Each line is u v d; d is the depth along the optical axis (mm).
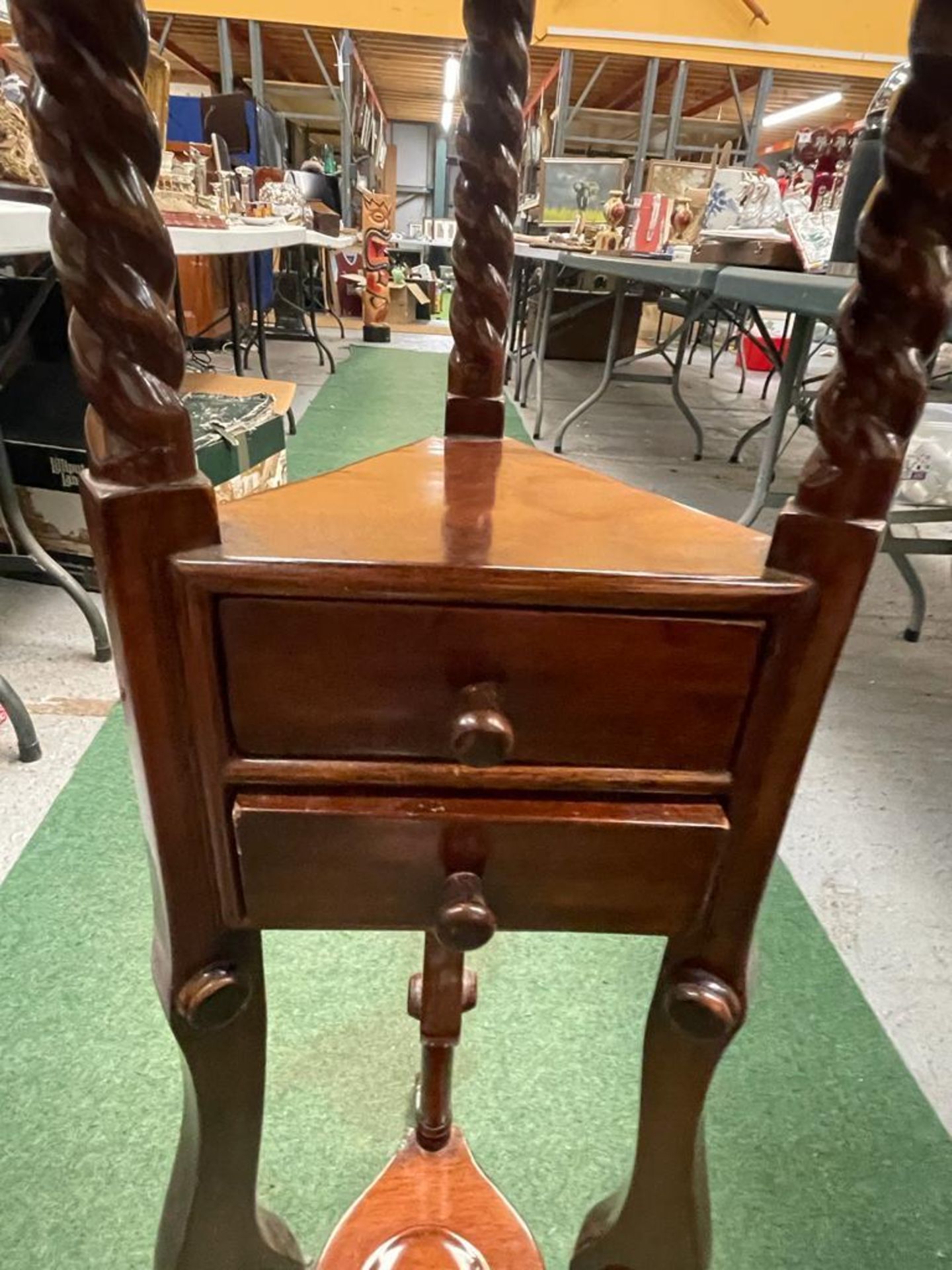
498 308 603
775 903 973
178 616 311
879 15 4383
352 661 320
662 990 408
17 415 1520
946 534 2305
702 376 4777
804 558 313
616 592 310
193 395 1711
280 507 384
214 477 1485
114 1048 751
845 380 297
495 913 372
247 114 3584
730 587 310
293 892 362
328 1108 722
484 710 318
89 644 1407
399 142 9086
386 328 5164
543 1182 676
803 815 1127
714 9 4355
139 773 346
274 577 302
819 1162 705
